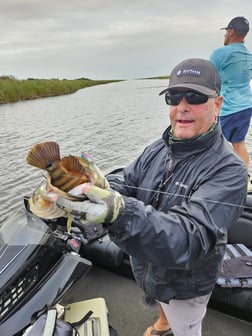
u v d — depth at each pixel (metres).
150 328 2.04
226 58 3.41
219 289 2.11
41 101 28.34
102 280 2.62
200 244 0.99
